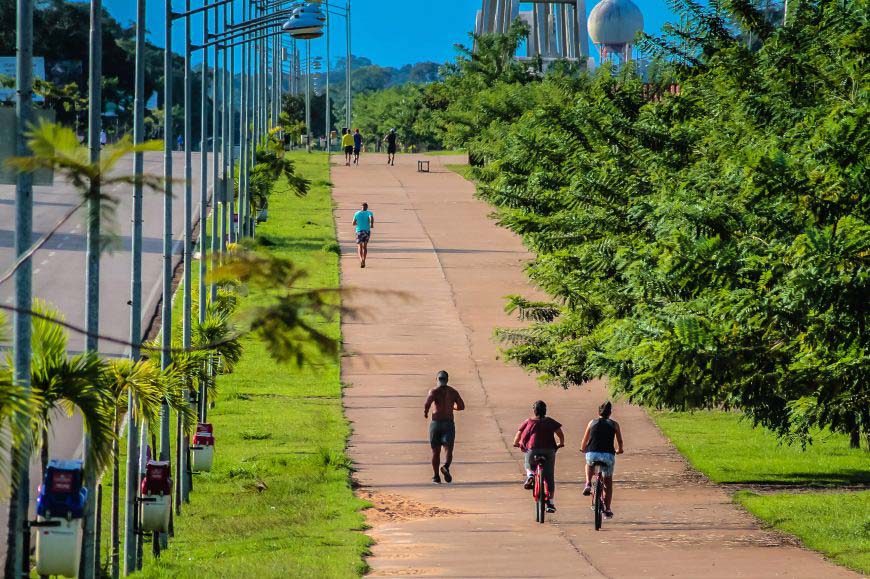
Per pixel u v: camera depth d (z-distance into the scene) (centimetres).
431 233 17188
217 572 4491
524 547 5119
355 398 9325
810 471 7488
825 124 4784
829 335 4388
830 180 4512
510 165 8912
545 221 7544
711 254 4638
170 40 6384
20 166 2112
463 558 4834
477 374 10169
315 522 5719
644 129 7450
